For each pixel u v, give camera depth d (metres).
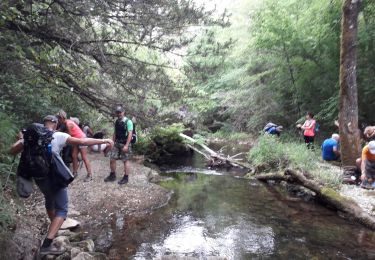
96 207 6.32
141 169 9.16
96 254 4.42
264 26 13.65
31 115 8.20
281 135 15.57
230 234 5.50
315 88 13.89
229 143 17.89
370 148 6.97
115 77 7.83
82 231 5.39
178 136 13.58
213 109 21.12
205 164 11.98
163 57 8.39
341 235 5.46
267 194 7.92
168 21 7.29
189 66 8.23
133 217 6.14
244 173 10.35
